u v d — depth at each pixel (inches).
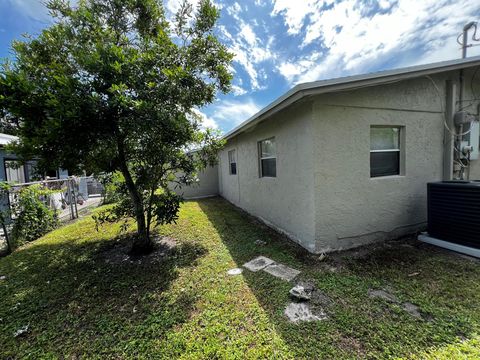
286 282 111.9
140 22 152.4
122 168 151.9
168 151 147.0
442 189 145.8
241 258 144.1
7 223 190.2
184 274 126.6
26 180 308.2
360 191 147.9
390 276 112.9
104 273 133.7
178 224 230.7
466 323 79.1
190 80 138.9
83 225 247.6
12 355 77.3
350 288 103.7
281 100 135.0
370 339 74.0
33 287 121.6
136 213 158.4
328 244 143.1
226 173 377.4
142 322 89.6
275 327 81.7
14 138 273.1
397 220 161.3
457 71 174.4
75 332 86.7
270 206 205.8
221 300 99.8
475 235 131.3
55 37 134.6
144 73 129.8
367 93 144.0
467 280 107.0
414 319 82.5
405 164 160.4
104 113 116.4
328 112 135.6
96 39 134.0
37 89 114.3
